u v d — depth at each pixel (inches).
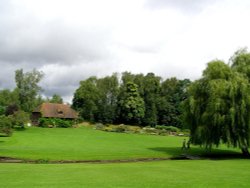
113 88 4928.6
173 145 2365.9
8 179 853.8
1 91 3954.2
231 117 1615.4
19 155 1567.4
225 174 1018.1
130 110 4355.3
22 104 3565.5
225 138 1673.2
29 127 3312.0
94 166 1227.2
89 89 4704.7
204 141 1722.4
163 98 4626.0
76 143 2244.1
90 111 4650.6
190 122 1831.9
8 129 2214.6
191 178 909.2
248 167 1238.9
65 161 1486.2
